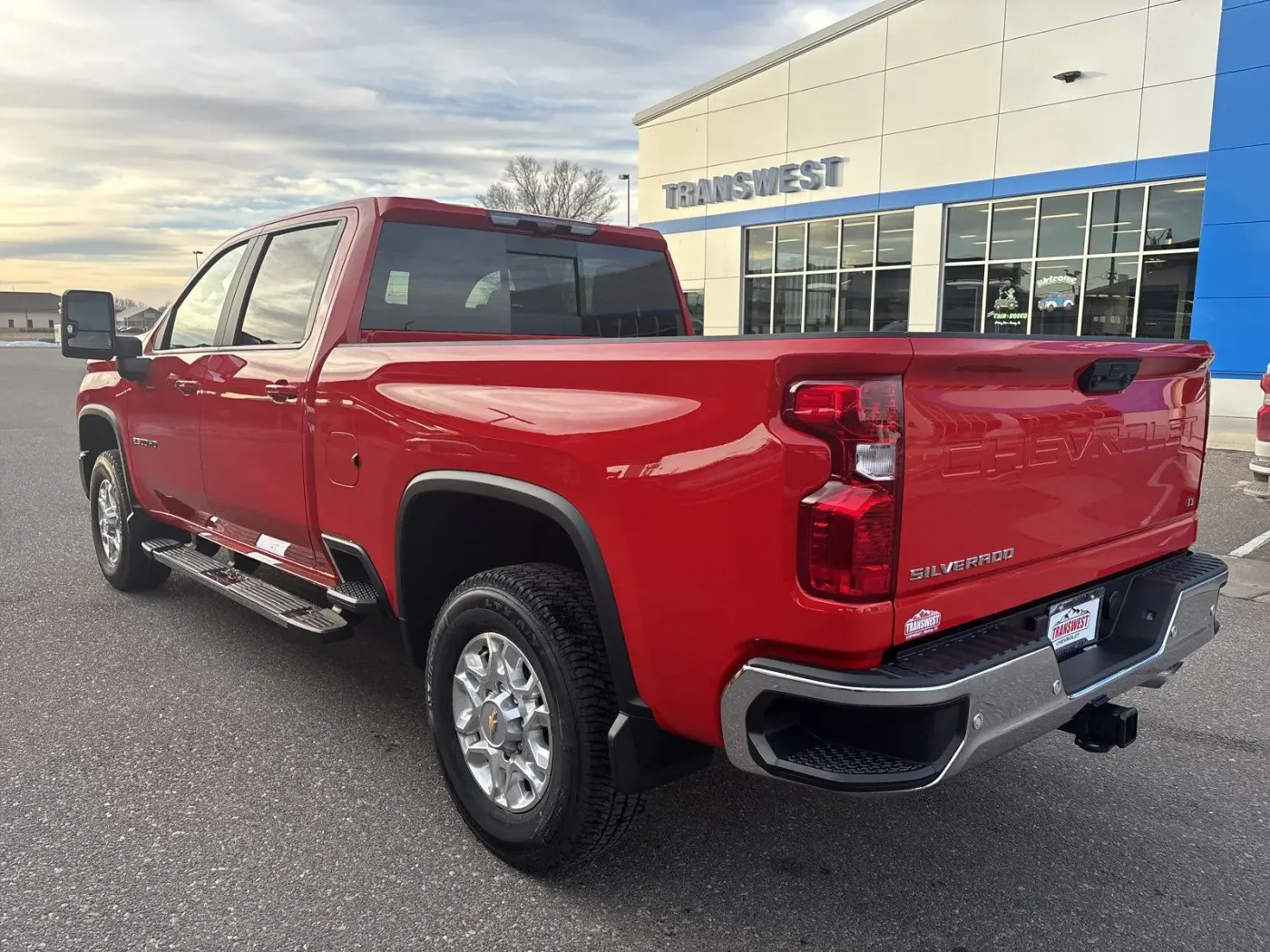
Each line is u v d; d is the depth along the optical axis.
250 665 4.35
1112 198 15.56
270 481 3.72
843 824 3.03
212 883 2.65
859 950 2.40
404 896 2.61
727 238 21.81
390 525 3.06
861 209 19.02
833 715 2.10
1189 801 3.19
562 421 2.42
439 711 2.89
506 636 2.61
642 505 2.23
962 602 2.15
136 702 3.93
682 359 2.15
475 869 2.75
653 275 4.60
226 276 4.33
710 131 21.73
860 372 1.90
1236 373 14.19
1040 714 2.22
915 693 1.92
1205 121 14.20
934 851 2.88
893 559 1.95
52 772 3.30
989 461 2.16
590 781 2.44
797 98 19.80
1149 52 14.66
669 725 2.34
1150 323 15.38
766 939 2.44
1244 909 2.58
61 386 24.19
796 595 1.97
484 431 2.63
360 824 2.99
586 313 4.33
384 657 4.50
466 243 3.84
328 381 3.29
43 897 2.57
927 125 17.70
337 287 3.50
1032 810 3.13
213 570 4.27
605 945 2.41
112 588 5.56
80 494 8.57
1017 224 16.84
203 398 4.12
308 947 2.39
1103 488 2.57
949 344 1.99
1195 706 3.97
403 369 2.97
